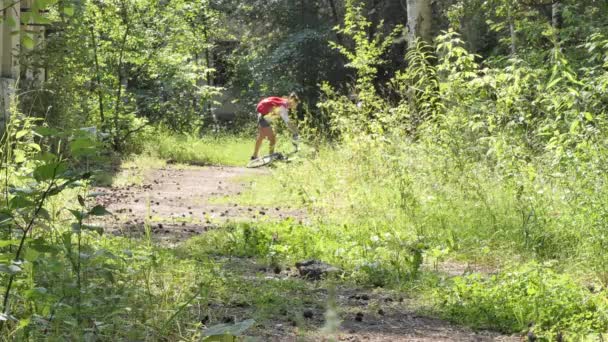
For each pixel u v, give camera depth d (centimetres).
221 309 688
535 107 1380
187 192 1800
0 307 517
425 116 1587
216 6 4522
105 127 2675
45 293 539
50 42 2123
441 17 3102
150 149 2744
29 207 532
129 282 688
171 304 654
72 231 550
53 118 1991
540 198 1077
